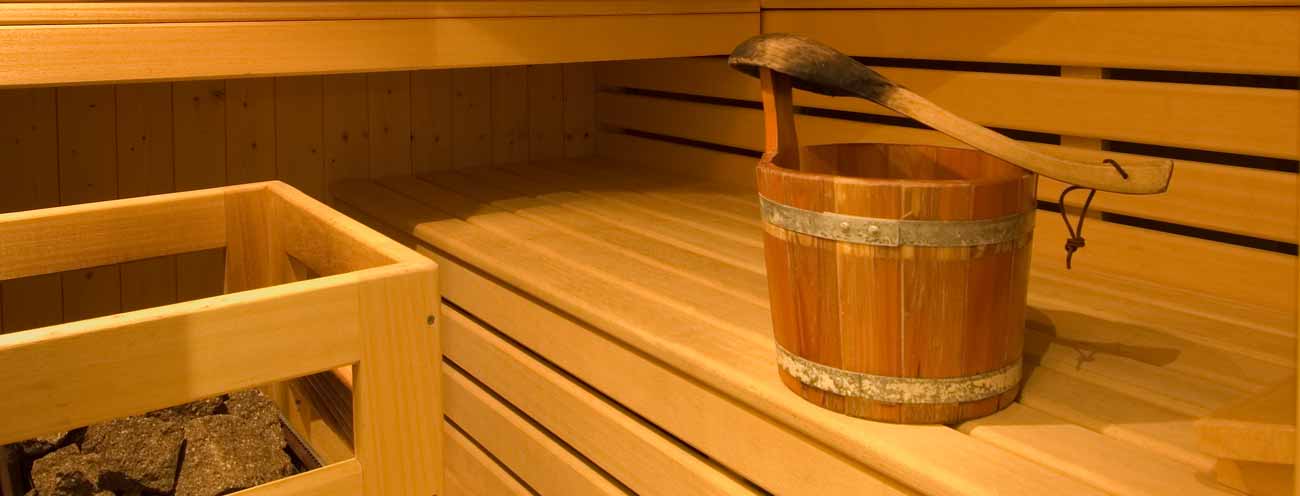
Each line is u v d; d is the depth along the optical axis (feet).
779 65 4.30
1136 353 5.16
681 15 8.67
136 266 9.25
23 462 5.46
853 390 4.36
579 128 11.47
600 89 11.41
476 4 7.71
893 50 7.87
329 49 7.22
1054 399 4.61
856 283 4.20
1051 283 6.38
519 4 7.88
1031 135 7.31
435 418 4.32
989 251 4.16
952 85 7.45
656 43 8.59
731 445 5.04
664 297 6.07
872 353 4.28
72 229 5.40
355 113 10.14
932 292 4.14
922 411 4.31
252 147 9.70
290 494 4.03
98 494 5.15
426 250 8.08
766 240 4.60
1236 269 5.98
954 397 4.32
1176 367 4.98
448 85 10.59
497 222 8.11
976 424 4.36
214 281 9.59
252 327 3.78
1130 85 6.34
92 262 5.48
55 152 8.84
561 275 6.54
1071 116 6.68
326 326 3.95
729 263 6.82
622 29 8.41
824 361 4.43
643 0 8.45
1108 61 6.46
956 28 7.36
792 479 4.69
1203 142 6.05
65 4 6.32
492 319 7.20
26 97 8.66
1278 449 3.51
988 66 7.59
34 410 3.43
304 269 5.86
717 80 9.68
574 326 6.19
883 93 4.25
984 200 4.08
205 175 9.52
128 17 6.51
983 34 7.18
